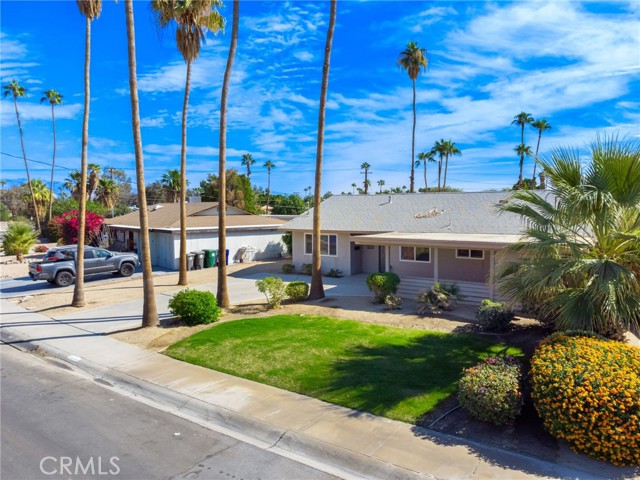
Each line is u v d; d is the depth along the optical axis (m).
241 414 7.37
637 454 5.40
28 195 62.03
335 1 15.38
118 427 7.10
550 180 9.20
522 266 9.23
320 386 8.32
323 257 23.47
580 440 5.65
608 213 8.05
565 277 8.59
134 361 10.39
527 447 6.00
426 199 23.67
